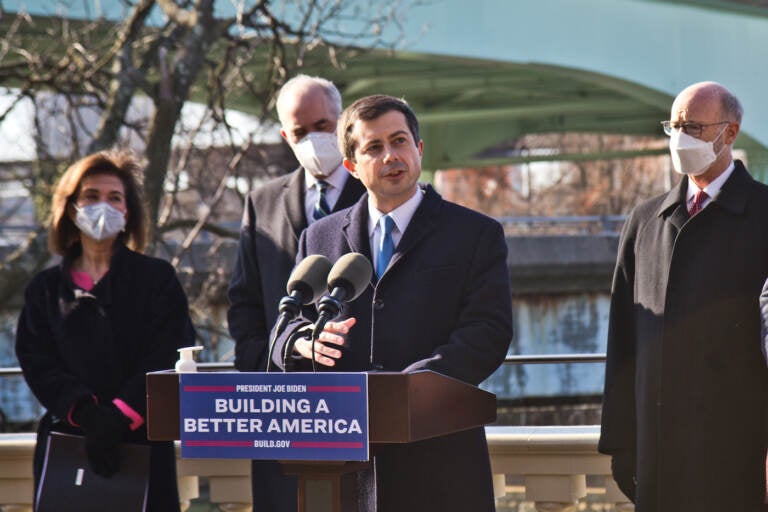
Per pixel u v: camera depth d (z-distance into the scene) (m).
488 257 3.50
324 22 11.02
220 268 11.18
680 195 3.72
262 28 10.52
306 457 2.76
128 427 3.83
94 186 4.09
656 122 32.41
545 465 4.34
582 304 21.00
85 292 3.96
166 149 10.27
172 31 10.53
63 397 3.83
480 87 26.53
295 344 3.16
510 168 46.44
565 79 25.77
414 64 23.08
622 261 3.86
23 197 13.12
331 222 3.72
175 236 12.54
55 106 10.81
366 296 3.53
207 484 4.95
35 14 11.46
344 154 3.50
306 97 4.15
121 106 10.32
